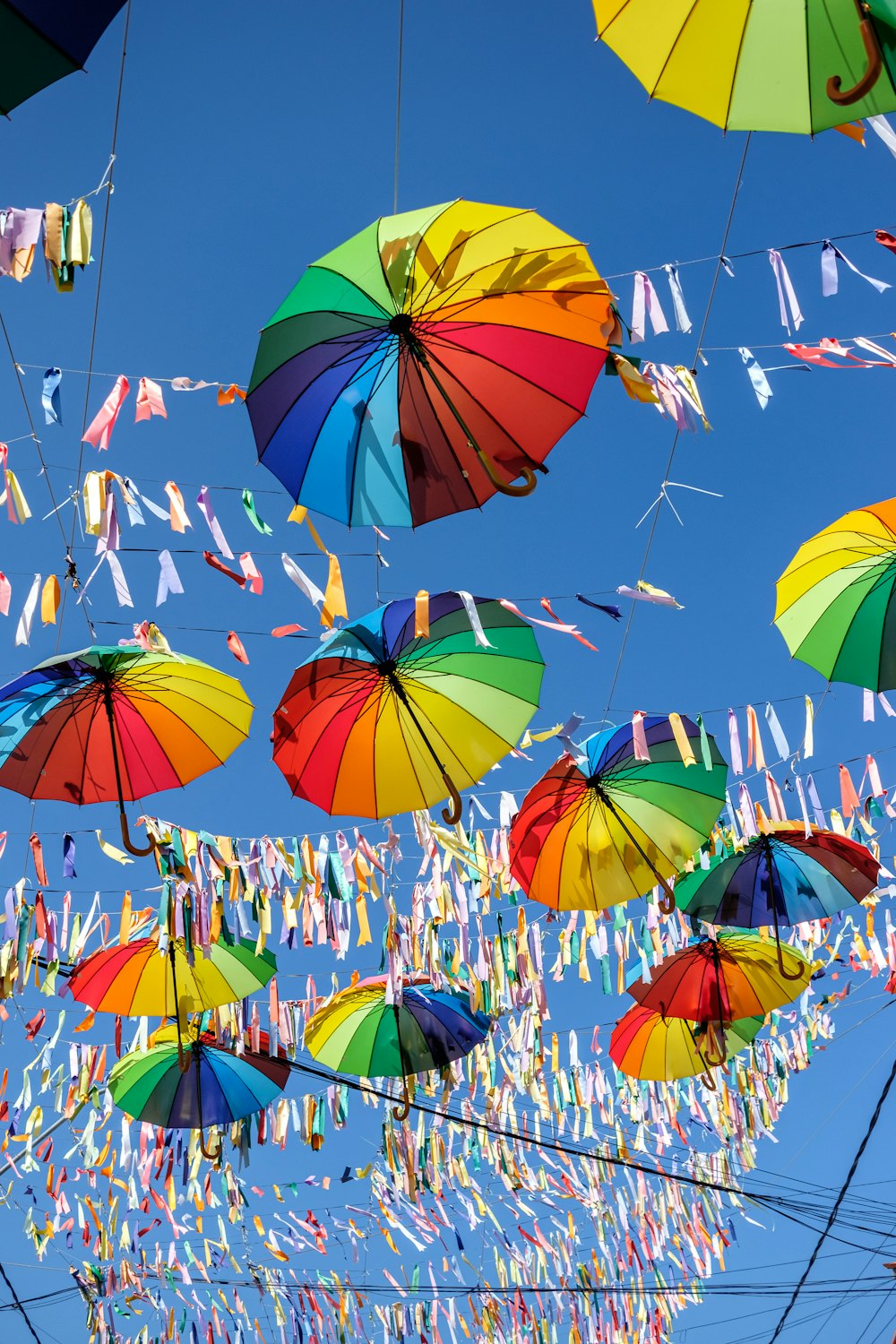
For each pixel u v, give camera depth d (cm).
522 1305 817
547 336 384
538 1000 641
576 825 562
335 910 601
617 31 326
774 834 614
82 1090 693
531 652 492
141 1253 791
